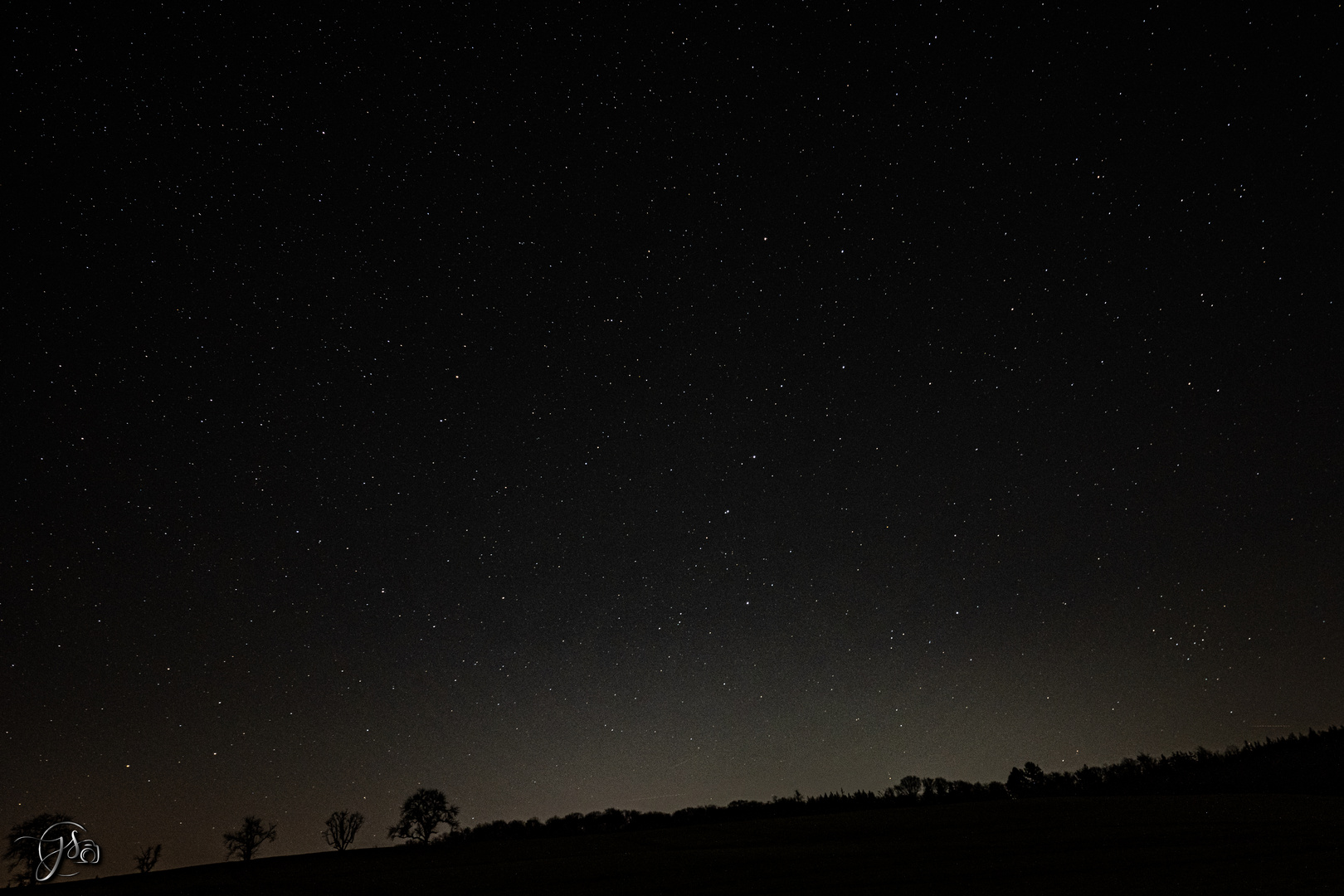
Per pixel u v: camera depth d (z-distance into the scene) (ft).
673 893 58.08
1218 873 51.29
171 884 78.33
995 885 52.85
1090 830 74.84
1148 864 56.39
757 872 64.90
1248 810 82.28
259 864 91.09
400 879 71.82
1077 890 48.96
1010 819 87.25
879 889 54.39
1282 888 44.98
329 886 70.54
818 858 69.97
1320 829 67.41
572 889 62.44
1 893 76.84
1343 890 43.14
